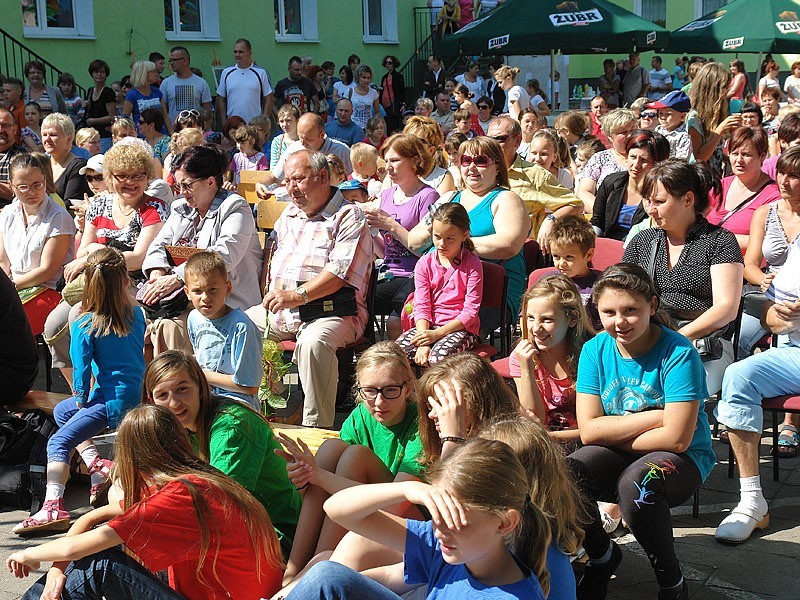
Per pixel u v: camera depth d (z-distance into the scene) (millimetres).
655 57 21797
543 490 2828
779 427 5352
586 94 23609
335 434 4863
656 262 4863
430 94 19656
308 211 5691
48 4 16109
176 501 3029
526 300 4129
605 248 5742
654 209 4746
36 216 6508
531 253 6430
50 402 5438
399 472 3611
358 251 5582
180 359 3635
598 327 4758
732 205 6160
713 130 8133
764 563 4027
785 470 5023
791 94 17734
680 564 4035
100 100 13945
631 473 3604
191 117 11094
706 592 3803
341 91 17328
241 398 4820
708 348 4637
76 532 3402
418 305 5488
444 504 2459
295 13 19531
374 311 5879
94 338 4801
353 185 6527
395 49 21312
